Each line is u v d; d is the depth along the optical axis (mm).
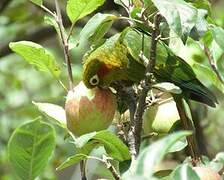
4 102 14156
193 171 4301
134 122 5594
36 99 14031
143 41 6270
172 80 6660
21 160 5129
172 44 6816
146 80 5488
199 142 9211
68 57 5883
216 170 5840
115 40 6453
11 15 13273
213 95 6684
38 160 5141
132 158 5457
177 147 5832
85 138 5164
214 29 5820
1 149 13367
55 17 6082
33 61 6078
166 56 6672
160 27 5637
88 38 5887
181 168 4324
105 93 5852
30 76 14508
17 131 5012
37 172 5172
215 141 11266
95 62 6223
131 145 5582
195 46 8062
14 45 5938
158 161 3844
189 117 6461
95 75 6066
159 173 5992
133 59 6496
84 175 5727
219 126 11352
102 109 5762
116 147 5418
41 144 5094
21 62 14617
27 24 13086
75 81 11969
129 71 6492
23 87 14461
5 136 13469
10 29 12898
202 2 6328
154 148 3889
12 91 14641
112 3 10617
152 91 6141
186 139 6293
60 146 12188
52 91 14031
